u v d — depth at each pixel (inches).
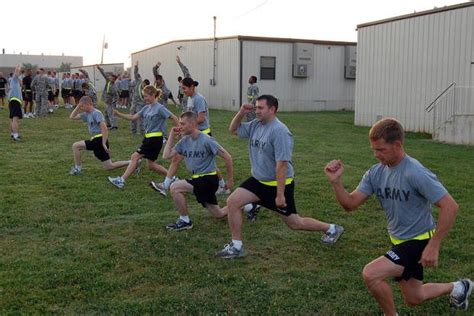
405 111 779.4
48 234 257.6
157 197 334.3
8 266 213.3
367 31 833.5
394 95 795.4
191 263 220.8
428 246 143.5
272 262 224.4
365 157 495.8
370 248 242.5
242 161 469.1
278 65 1179.3
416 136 724.0
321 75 1232.2
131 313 175.2
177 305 181.0
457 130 633.0
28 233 259.3
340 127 812.0
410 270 153.0
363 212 302.0
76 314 174.2
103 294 189.5
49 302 182.4
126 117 370.0
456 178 399.2
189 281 202.2
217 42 1197.1
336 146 575.8
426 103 747.4
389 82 801.6
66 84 1159.6
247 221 282.2
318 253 235.3
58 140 601.3
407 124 776.9
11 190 344.8
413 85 764.6
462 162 478.9
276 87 1184.2
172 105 1285.7
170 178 335.9
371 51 829.2
